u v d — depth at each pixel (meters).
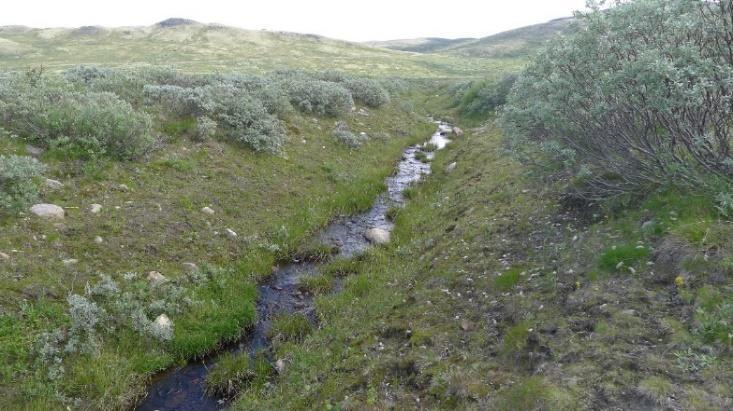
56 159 11.80
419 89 50.50
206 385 7.61
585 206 9.41
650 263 6.68
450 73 77.38
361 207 15.12
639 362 5.15
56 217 9.84
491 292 7.90
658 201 7.77
